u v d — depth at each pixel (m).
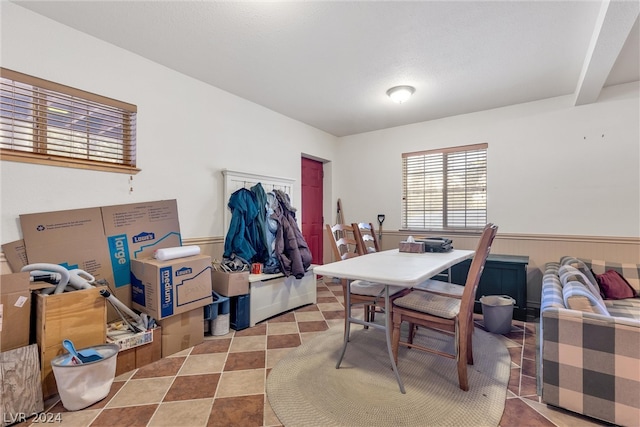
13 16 1.95
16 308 1.69
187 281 2.38
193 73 2.92
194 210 3.01
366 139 4.91
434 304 1.93
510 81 3.04
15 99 1.98
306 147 4.50
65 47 2.17
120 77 2.47
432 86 3.17
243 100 3.52
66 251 2.15
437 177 4.28
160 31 2.25
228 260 3.07
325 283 4.75
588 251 3.25
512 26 2.16
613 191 3.14
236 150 3.44
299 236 3.50
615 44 2.12
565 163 3.37
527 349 2.37
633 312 2.29
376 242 3.18
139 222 2.56
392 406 1.66
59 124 2.19
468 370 2.04
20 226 1.99
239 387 1.86
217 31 2.24
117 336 2.08
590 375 1.55
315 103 3.68
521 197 3.61
